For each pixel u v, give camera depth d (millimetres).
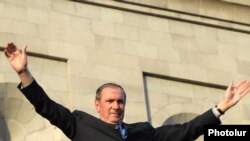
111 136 12180
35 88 12172
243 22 29469
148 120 26250
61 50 25953
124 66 26672
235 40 29125
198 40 28516
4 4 25891
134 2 27891
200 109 27328
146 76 27047
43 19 26203
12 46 12297
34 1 26375
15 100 24703
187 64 27859
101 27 27016
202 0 28953
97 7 27328
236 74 28469
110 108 12180
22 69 12172
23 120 24750
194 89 27656
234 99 12703
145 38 27578
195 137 12773
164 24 28203
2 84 24594
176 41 28094
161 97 26906
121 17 27547
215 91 27953
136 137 12406
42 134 24766
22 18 25891
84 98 25375
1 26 25453
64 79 25625
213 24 28984
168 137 12672
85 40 26484
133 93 26312
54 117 12172
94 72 26031
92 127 12203
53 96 25156
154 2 28219
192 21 28703
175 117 26844
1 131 24469
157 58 27406
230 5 29359
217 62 28406
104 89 12266
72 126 12203
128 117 25797
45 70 25484
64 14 26641
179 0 28641
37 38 25781
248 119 27906
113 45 26875
